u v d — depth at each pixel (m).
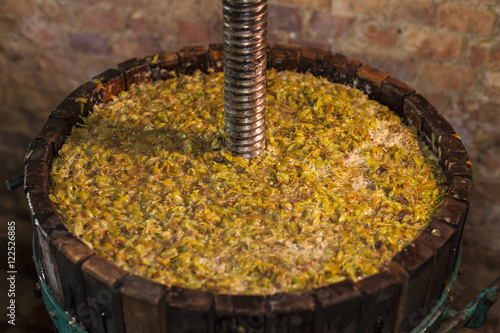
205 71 1.96
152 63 1.88
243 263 1.35
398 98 1.77
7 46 2.75
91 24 2.61
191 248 1.39
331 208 1.50
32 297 2.87
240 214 1.48
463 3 2.17
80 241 1.32
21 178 1.63
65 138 1.68
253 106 1.56
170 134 1.72
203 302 1.21
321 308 1.21
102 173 1.59
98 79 1.79
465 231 2.63
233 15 1.43
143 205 1.50
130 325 1.29
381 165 1.62
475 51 2.25
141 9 2.53
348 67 1.86
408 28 2.28
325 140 1.69
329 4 2.32
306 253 1.39
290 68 1.95
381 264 1.36
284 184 1.56
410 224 1.46
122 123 1.75
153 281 1.24
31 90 2.88
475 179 2.52
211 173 1.60
